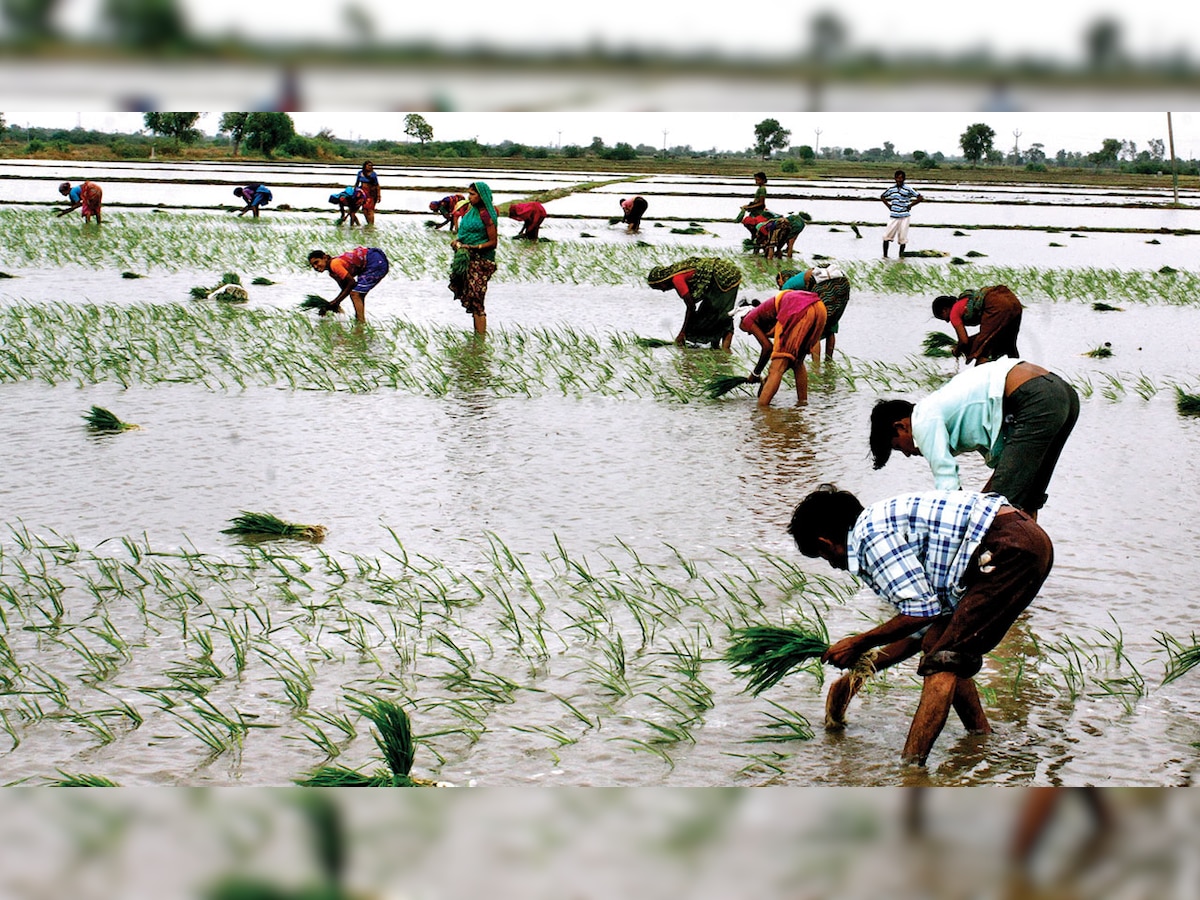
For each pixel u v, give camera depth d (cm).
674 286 1355
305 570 630
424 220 3297
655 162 10412
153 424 970
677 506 764
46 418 981
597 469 853
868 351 1374
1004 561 407
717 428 988
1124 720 464
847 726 462
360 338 1402
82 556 654
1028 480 569
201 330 1414
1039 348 1412
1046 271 2266
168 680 504
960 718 465
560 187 5006
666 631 561
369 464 859
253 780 416
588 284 2020
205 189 4403
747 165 10300
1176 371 1264
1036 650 535
